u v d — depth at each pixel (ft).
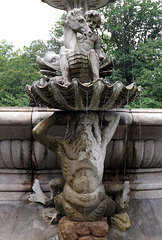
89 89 5.92
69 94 6.09
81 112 7.36
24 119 8.51
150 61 41.88
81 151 6.77
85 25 8.70
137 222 7.60
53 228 7.16
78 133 7.04
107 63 10.73
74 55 8.29
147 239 6.68
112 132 7.70
